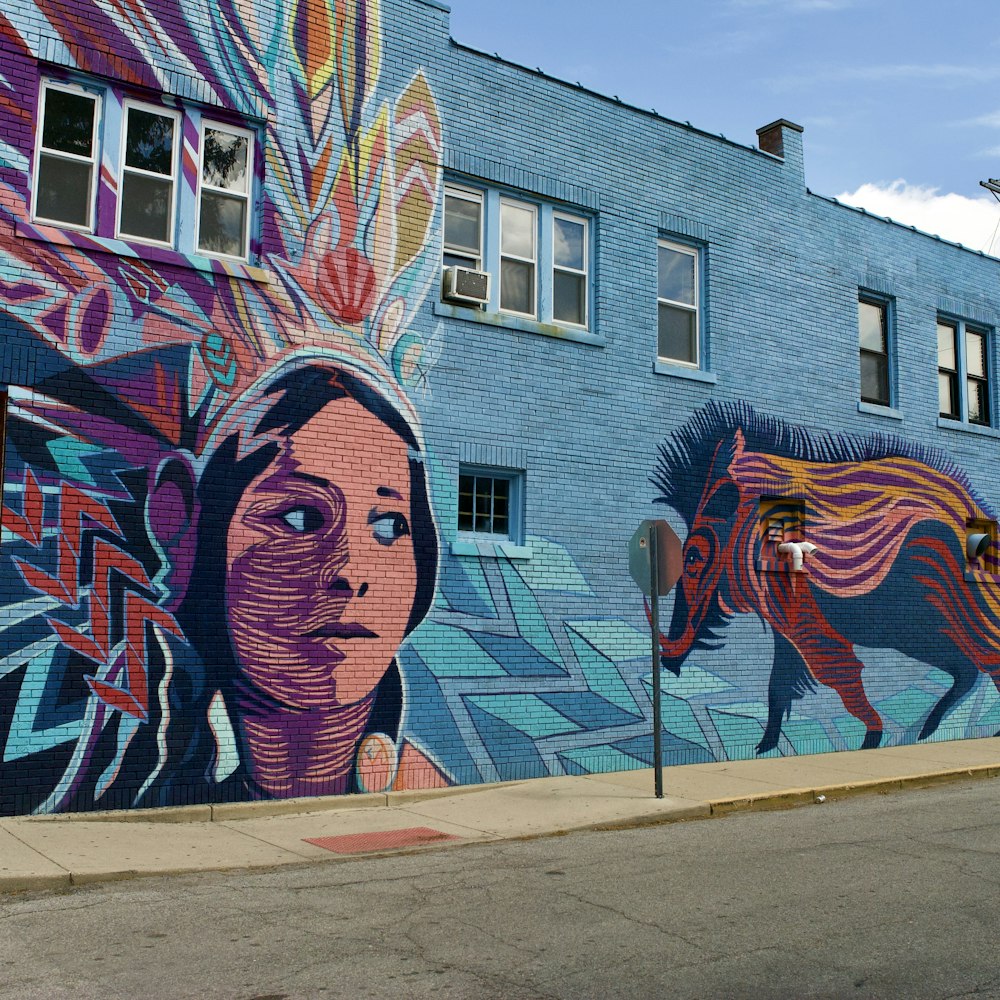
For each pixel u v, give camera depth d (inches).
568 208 562.9
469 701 490.6
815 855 354.3
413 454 486.3
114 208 427.5
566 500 534.6
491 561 505.4
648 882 315.0
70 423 405.1
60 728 392.8
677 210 600.4
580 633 530.9
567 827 402.6
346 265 477.4
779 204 649.6
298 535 450.3
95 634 402.6
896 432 693.3
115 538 410.0
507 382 521.3
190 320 434.9
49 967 233.9
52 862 323.0
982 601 727.7
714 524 590.9
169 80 440.8
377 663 465.7
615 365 562.6
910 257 721.0
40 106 418.0
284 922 270.1
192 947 248.7
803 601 626.2
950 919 275.9
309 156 473.1
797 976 231.1
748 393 617.3
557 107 557.9
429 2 516.7
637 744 543.8
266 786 432.5
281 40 471.8
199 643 422.9
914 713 674.8
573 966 236.7
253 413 445.1
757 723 593.9
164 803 409.7
